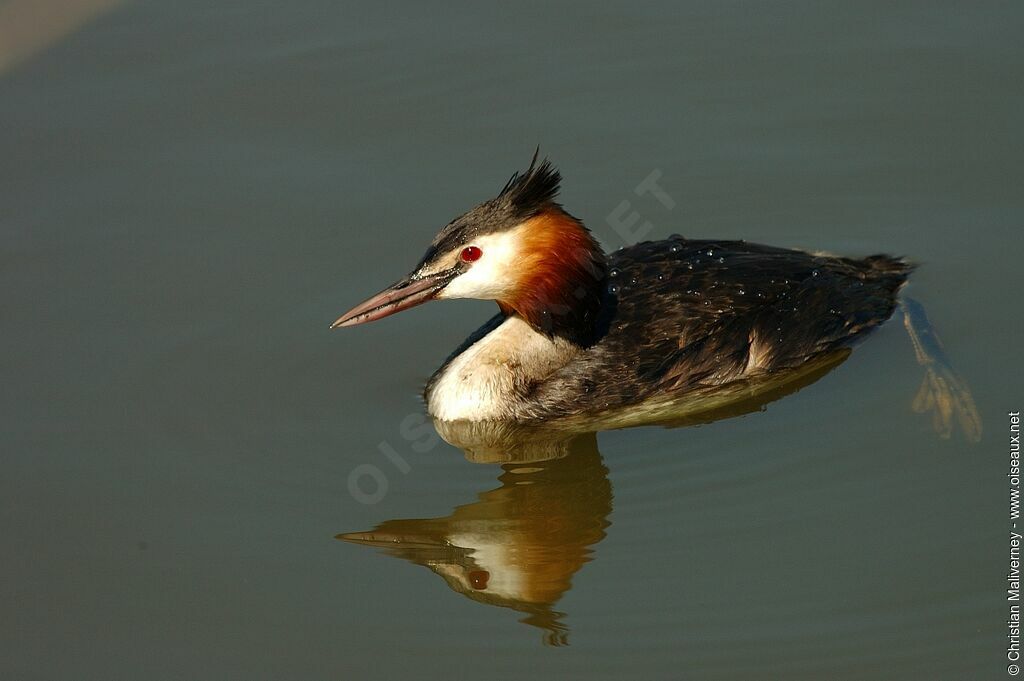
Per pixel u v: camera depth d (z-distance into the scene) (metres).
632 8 18.91
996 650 10.37
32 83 17.80
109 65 18.05
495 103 17.62
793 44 18.19
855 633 10.60
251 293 15.02
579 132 17.17
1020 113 16.80
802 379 13.59
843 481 12.23
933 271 14.83
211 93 17.64
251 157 16.77
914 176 16.23
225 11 18.91
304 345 14.44
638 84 17.81
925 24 18.27
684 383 13.17
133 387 13.74
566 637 10.78
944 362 13.28
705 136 17.05
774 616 10.84
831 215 15.85
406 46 18.48
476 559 11.73
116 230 15.74
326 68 18.09
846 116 17.09
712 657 10.48
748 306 13.36
